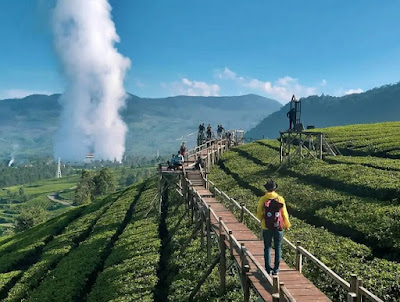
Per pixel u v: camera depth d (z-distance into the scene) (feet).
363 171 106.93
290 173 128.77
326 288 55.06
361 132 184.65
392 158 130.21
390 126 200.23
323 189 101.24
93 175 456.45
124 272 81.66
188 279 70.64
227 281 64.44
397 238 64.13
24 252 133.49
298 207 93.40
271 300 40.32
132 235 106.83
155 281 74.54
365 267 57.62
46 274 98.17
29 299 83.76
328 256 63.00
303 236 74.13
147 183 205.67
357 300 34.50
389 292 51.08
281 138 145.38
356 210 80.53
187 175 121.29
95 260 96.99
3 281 103.50
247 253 47.96
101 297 74.13
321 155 136.56
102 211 167.02
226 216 76.89
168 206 132.77
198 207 83.92
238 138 253.85
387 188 85.56
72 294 81.10
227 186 131.85
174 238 94.02
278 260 44.39
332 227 79.00
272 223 44.14
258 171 142.20
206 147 188.85
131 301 68.39
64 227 170.81
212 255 75.92
